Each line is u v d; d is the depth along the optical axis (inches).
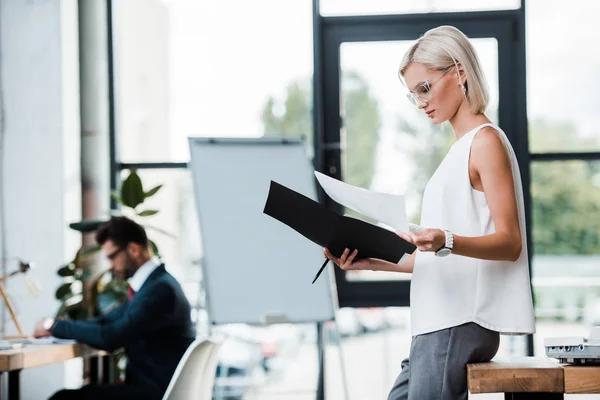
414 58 97.7
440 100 96.7
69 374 230.4
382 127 238.8
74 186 236.8
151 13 245.8
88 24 241.4
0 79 234.2
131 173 216.4
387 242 94.7
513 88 235.3
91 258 229.6
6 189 232.8
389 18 238.7
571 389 84.4
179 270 240.4
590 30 233.6
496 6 236.2
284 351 231.5
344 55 240.4
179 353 167.0
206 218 217.5
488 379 85.6
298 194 96.0
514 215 91.2
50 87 233.5
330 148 239.0
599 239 231.8
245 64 243.1
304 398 230.4
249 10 243.4
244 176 220.7
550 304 231.8
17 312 228.8
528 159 232.8
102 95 241.8
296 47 241.8
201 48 244.2
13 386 152.5
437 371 93.4
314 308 213.5
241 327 230.7
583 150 232.7
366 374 233.3
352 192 93.4
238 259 215.5
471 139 94.2
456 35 96.3
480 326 93.1
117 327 165.3
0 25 235.1
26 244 231.6
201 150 222.5
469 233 93.9
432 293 94.8
